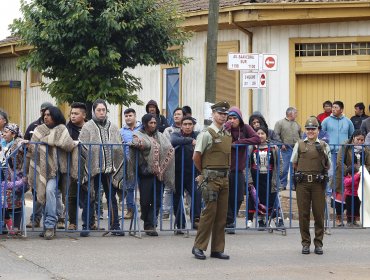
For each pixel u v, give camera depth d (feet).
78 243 37.88
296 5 61.11
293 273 31.58
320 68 63.10
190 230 41.37
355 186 43.88
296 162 36.65
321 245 36.22
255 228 41.93
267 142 43.24
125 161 40.04
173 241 39.01
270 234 41.91
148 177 40.34
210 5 48.16
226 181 34.42
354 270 32.40
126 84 59.41
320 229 36.24
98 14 56.80
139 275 30.63
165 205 48.26
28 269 31.50
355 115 60.70
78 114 43.01
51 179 38.83
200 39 70.18
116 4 56.24
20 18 57.62
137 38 58.54
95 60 55.88
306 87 64.13
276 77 64.34
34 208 39.96
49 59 57.93
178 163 41.22
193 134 41.73
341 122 56.75
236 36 67.15
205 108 48.11
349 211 44.83
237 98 67.00
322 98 63.72
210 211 34.09
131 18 57.62
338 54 62.80
